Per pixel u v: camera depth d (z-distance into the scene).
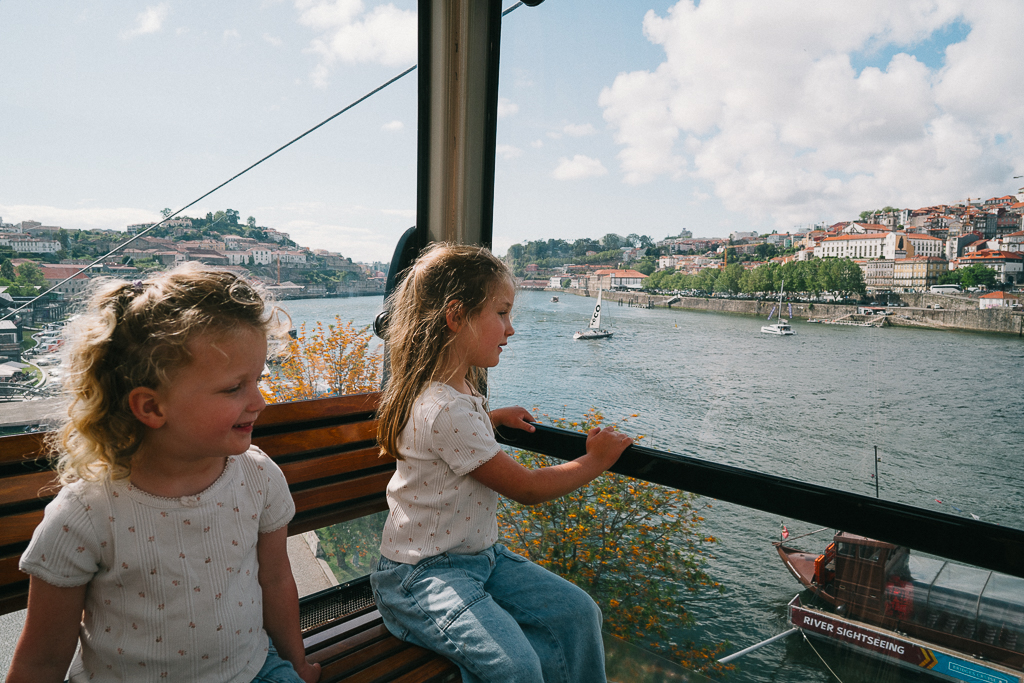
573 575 2.06
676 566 1.82
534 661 1.06
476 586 1.18
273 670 0.98
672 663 1.84
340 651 1.19
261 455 1.03
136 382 0.78
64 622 0.84
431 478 1.22
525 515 2.17
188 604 0.88
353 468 1.51
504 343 1.34
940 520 1.06
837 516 1.17
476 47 1.81
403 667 1.14
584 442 1.49
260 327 0.86
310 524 1.44
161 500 0.87
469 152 1.86
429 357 1.26
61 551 0.81
